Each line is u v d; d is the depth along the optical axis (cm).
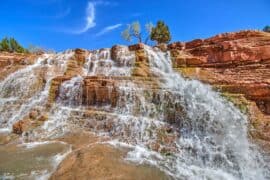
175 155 895
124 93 1177
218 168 852
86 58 1841
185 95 1122
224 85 1239
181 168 806
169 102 1105
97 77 1333
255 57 1448
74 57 1834
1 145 986
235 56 1512
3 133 1125
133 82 1256
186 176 755
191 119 1055
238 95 1144
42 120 1148
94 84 1240
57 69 1731
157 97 1142
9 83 1667
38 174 724
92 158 771
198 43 1752
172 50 1788
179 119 1063
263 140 948
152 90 1163
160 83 1289
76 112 1170
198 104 1097
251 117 1039
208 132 1019
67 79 1411
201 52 1684
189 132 1020
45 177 706
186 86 1275
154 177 717
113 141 977
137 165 782
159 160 843
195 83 1336
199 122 1049
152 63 1669
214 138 967
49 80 1566
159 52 1825
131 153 873
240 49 1512
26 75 1678
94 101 1223
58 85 1402
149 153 893
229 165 862
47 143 976
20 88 1596
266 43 1451
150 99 1153
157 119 1092
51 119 1156
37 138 1034
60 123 1127
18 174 723
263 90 1098
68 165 747
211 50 1627
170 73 1587
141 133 1010
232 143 941
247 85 1156
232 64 1509
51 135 1055
